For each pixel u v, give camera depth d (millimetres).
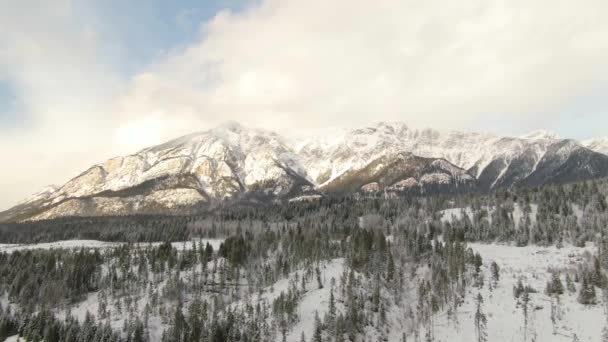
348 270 199375
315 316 155500
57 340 171000
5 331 183875
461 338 150000
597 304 150375
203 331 161375
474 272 190875
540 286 170375
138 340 164875
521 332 145125
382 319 166000
